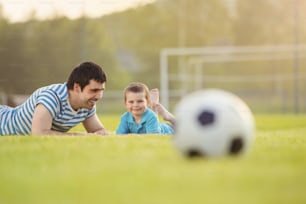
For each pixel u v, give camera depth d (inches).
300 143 245.8
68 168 160.1
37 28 1114.7
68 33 1138.0
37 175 149.7
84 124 348.8
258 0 1594.5
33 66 1057.5
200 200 116.9
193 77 1430.9
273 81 1496.1
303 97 1470.2
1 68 1002.1
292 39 1531.7
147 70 1513.3
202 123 165.6
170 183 134.4
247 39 1598.2
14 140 247.1
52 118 315.6
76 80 315.9
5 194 127.0
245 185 132.4
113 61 1416.1
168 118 350.3
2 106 351.6
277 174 146.4
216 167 154.1
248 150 184.1
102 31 1369.3
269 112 1454.2
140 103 344.5
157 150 200.7
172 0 1579.7
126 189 128.8
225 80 1502.2
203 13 1592.0
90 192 126.5
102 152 196.4
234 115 169.0
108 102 1299.2
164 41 1553.9
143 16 1526.8
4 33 1076.5
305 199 119.3
